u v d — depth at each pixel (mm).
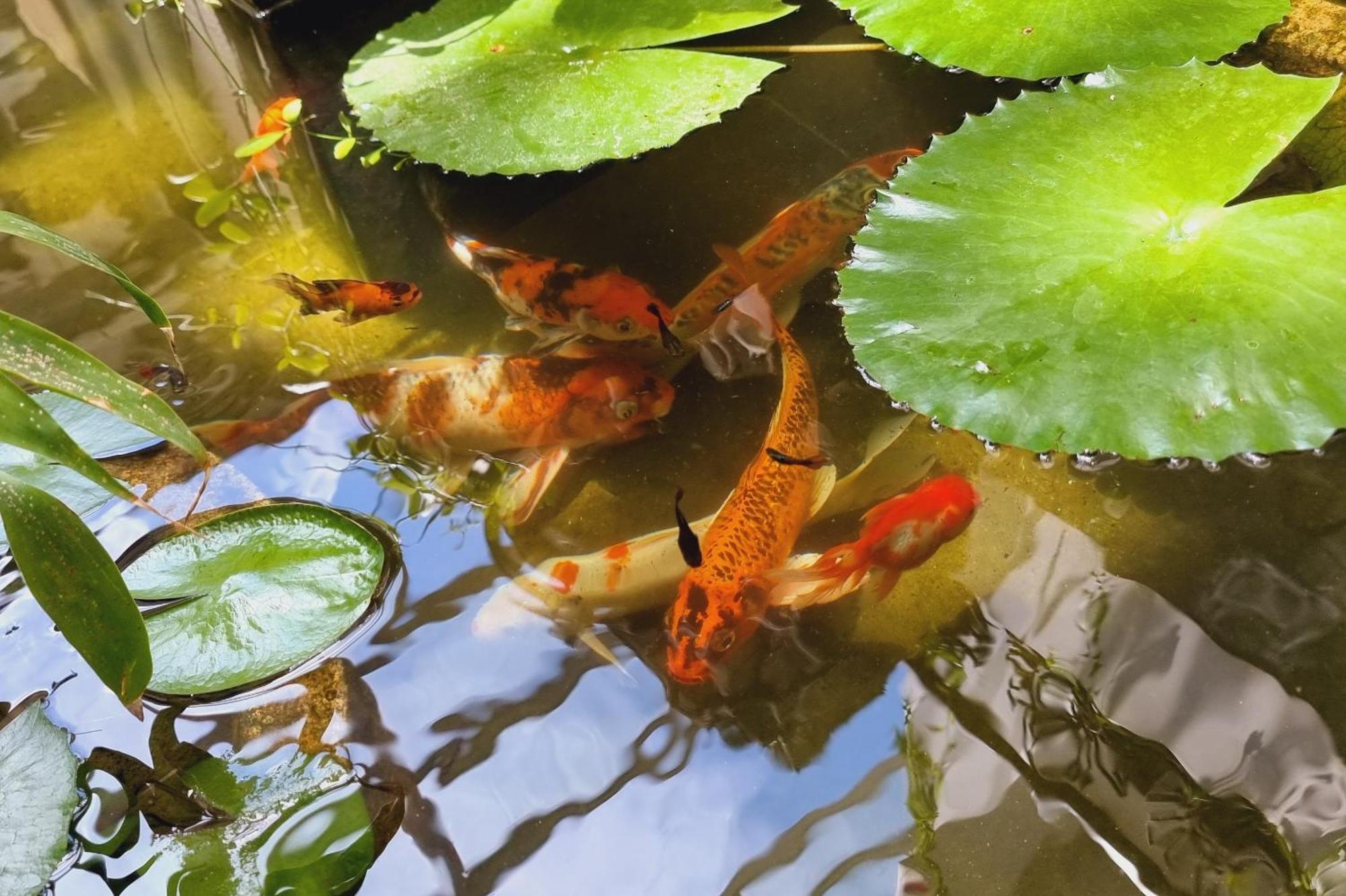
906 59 1290
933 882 921
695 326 1135
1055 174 1108
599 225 1217
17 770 966
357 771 968
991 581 1009
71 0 1509
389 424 1118
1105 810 933
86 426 1121
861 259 1095
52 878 937
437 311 1181
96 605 917
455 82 1297
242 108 1368
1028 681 975
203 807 958
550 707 986
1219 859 916
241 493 1085
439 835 946
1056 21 1227
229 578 1033
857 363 1062
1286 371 989
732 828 942
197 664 1005
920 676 982
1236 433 979
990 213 1098
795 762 960
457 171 1240
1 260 1254
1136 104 1139
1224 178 1077
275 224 1261
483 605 1026
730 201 1214
